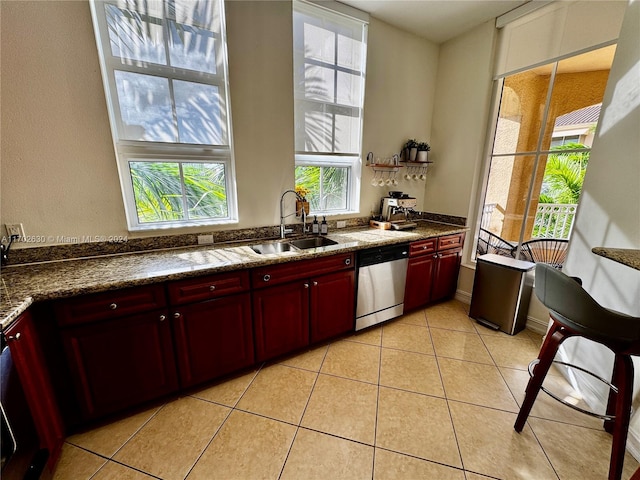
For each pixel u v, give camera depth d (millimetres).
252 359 1924
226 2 1846
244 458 1376
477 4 2314
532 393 1443
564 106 2230
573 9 2061
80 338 1364
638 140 1439
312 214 2695
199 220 2168
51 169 1592
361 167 2814
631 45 1495
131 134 1819
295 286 1981
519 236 2658
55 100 1535
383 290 2461
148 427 1543
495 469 1321
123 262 1706
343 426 1551
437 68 3072
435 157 3201
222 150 2119
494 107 2707
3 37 1382
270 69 2092
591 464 1341
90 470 1317
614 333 1117
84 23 1534
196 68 1915
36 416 1204
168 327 1577
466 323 2652
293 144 2309
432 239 2705
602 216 1637
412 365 2055
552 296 1319
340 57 2488
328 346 2287
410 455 1389
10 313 1065
